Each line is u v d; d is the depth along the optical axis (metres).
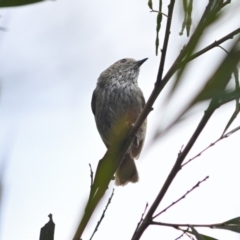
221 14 2.27
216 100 2.40
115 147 2.82
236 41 2.19
